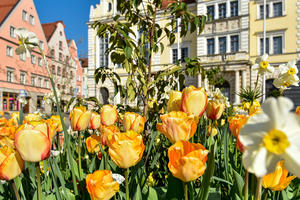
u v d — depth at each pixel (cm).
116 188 69
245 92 239
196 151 58
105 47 2550
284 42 1947
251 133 38
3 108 2594
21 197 89
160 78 213
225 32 2123
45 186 106
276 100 37
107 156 106
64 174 129
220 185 115
